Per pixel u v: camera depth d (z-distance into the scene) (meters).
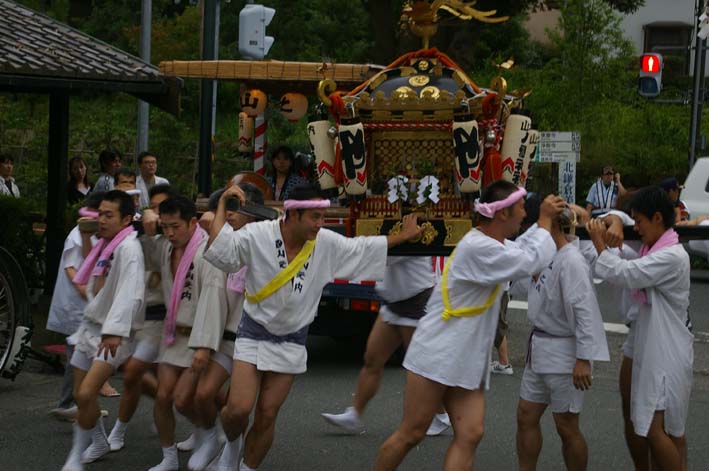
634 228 6.92
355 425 9.15
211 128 15.64
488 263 6.39
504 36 40.41
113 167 16.44
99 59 14.30
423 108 7.65
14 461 8.23
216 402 8.20
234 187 7.01
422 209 7.82
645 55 20.64
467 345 6.50
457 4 8.18
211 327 7.40
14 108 28.72
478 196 7.59
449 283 6.54
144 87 14.12
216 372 7.59
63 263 9.45
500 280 6.40
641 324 6.82
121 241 7.94
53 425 9.33
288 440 9.04
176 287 7.67
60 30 15.77
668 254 6.67
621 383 7.34
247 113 13.48
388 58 30.30
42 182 25.36
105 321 7.48
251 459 7.23
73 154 27.25
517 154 7.87
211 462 7.87
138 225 8.02
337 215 11.91
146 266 7.93
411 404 6.59
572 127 30.84
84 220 8.30
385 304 8.95
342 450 8.77
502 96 7.48
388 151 7.93
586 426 9.70
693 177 23.17
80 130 28.53
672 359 6.72
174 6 39.62
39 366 11.86
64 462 8.23
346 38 37.97
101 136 28.14
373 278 7.27
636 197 6.85
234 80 13.49
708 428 9.77
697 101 23.58
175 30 34.97
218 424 8.27
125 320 7.47
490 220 6.54
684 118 31.02
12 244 15.26
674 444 6.89
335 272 7.18
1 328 10.84
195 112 34.53
